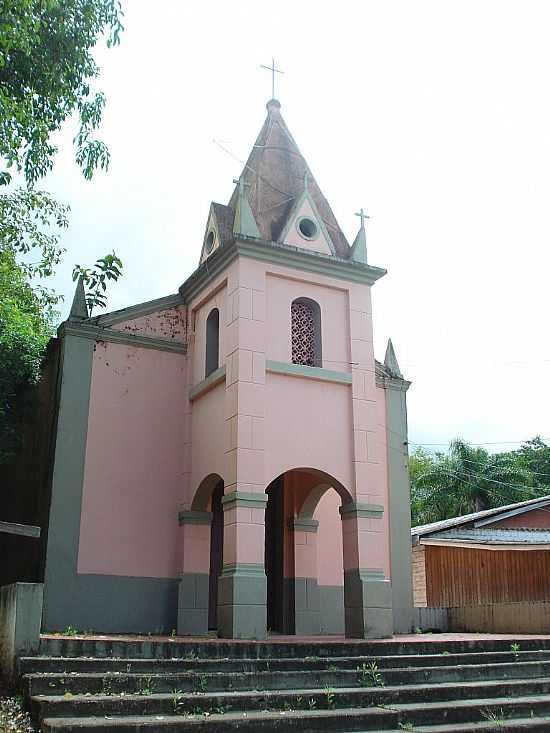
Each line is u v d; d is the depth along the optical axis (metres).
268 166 16.81
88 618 13.94
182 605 14.59
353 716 7.94
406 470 17.59
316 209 16.02
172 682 8.48
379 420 17.62
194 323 16.44
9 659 8.81
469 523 22.81
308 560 16.03
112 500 14.76
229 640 11.09
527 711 8.95
